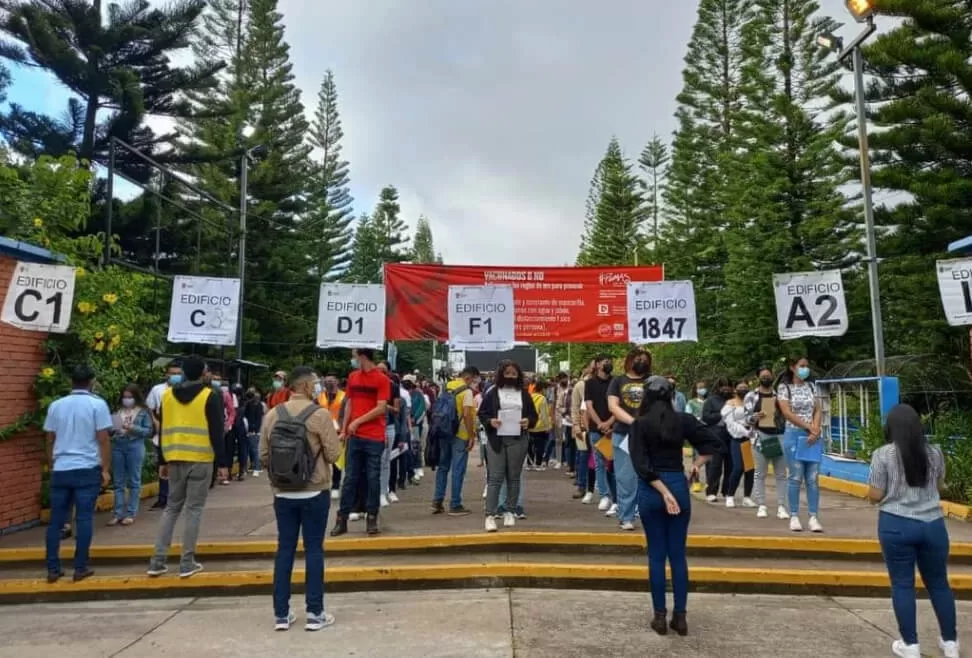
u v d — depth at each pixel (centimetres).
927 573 511
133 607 643
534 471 1491
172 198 1958
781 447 889
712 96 3148
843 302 990
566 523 847
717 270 2986
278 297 2956
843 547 749
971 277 848
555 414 1559
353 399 811
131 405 905
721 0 3117
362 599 652
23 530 882
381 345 1140
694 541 754
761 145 2253
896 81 1620
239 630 567
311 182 3766
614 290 1362
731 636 552
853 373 1600
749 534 790
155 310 1419
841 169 2091
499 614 600
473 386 1060
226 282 1184
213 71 2478
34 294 793
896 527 504
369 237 5281
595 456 943
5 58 2081
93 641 546
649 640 541
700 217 3084
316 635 551
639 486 570
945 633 503
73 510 867
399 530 811
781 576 679
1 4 2000
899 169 1584
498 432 803
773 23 2448
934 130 1455
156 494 1146
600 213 4334
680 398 1061
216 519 903
